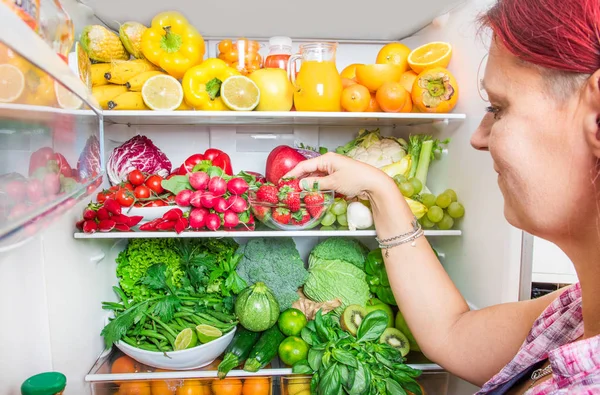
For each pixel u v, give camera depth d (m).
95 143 0.76
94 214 1.05
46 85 0.47
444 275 0.82
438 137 1.33
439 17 1.21
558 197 0.40
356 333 1.16
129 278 1.25
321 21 1.23
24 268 0.82
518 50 0.39
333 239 1.37
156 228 1.06
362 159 1.30
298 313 1.21
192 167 1.21
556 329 0.55
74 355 1.02
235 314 1.19
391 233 0.85
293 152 1.19
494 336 0.71
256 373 1.10
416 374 1.08
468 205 1.16
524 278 0.96
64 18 0.59
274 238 1.32
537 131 0.39
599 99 0.34
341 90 1.17
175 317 1.17
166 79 1.10
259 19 1.20
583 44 0.35
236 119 1.26
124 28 1.12
